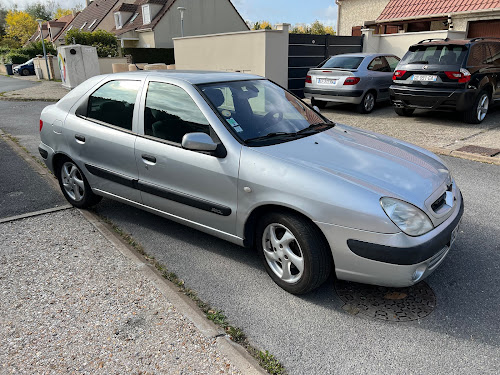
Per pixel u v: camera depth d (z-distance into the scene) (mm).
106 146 4039
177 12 33688
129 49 28547
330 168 2963
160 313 2824
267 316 2875
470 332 2707
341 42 14430
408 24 17906
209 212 3404
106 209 4762
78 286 3133
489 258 3609
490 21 14688
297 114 3939
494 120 9219
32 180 5629
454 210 3119
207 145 3143
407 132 8320
